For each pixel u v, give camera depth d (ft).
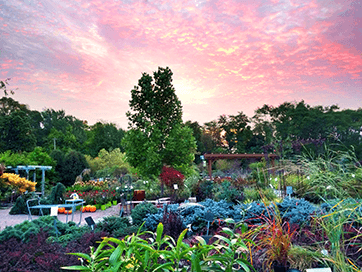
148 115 42.27
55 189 39.63
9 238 13.57
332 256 8.86
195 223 18.04
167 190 44.11
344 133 118.11
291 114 136.98
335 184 13.83
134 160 41.81
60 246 13.03
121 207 34.55
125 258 5.59
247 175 51.49
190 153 43.39
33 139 110.73
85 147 151.23
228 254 6.15
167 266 5.64
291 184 29.22
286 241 9.40
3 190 50.93
